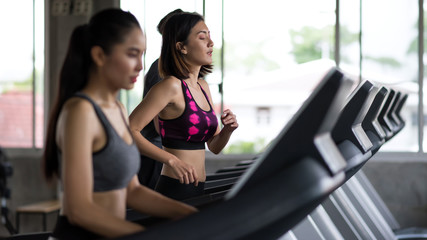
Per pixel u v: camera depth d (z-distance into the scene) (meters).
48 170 1.46
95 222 1.32
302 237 2.54
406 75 6.42
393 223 4.98
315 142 1.24
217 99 6.53
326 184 1.22
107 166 1.42
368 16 6.45
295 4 6.91
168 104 2.56
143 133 3.04
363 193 4.31
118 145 1.43
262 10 6.93
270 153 1.25
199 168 2.64
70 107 1.37
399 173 6.29
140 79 6.59
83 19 6.75
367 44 6.46
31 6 6.97
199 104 2.63
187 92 2.58
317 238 2.54
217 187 2.51
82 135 1.35
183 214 1.57
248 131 9.99
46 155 1.46
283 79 9.92
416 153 6.29
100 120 1.40
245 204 1.17
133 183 1.63
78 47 1.44
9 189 5.66
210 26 6.55
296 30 7.38
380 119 3.18
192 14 2.62
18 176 6.96
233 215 1.17
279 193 1.18
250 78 9.62
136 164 1.52
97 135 1.40
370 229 3.66
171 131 2.58
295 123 1.25
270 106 10.48
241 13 6.80
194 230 1.17
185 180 2.39
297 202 1.18
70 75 1.44
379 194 6.34
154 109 2.50
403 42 6.41
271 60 9.41
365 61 6.48
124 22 1.42
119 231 1.32
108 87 1.47
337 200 3.24
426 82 6.36
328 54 6.90
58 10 6.77
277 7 6.92
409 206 6.26
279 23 7.03
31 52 7.01
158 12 6.54
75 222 1.33
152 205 1.60
